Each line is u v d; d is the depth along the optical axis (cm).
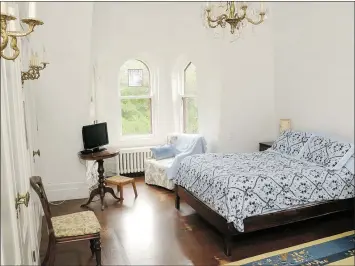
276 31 521
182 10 554
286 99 514
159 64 603
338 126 420
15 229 162
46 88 448
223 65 505
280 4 505
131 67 602
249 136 542
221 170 348
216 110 529
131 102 609
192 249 317
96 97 568
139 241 335
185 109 626
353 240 327
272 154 436
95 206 444
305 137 418
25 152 242
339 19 410
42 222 396
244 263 288
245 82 525
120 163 579
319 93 448
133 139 607
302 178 333
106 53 562
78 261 302
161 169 515
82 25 411
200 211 359
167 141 600
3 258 133
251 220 308
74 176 485
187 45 581
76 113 472
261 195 312
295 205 327
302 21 469
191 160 413
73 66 442
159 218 397
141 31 568
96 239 279
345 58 404
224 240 310
